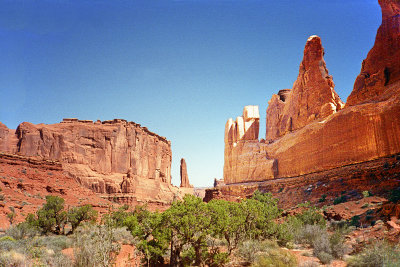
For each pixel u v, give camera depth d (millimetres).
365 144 51844
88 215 43562
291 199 63656
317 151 65500
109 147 99000
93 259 18172
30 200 57750
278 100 102000
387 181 42312
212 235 24703
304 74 80062
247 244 25578
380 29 60406
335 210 40500
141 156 113188
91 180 86812
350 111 55906
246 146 104188
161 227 23516
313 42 78188
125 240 31453
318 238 25484
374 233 26188
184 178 165750
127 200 86875
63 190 68125
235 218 26891
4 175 62875
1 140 84125
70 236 36906
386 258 17688
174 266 23234
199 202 24188
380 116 49656
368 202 39125
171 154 151000
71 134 92188
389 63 57031
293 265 21609
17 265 17656
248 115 109625
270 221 33812
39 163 74000
